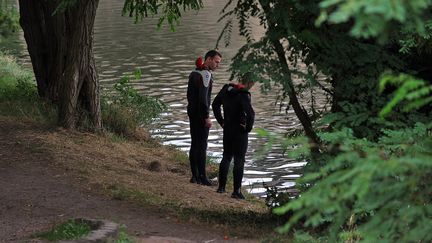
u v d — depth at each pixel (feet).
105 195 95.25
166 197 101.04
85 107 140.77
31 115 146.30
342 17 17.83
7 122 137.49
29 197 90.74
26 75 224.94
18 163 109.60
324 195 23.02
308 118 82.84
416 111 65.41
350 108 63.67
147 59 327.67
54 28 156.56
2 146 119.34
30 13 160.15
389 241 26.03
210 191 116.16
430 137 29.78
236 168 111.24
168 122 197.67
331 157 62.90
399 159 22.49
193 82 115.03
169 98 238.07
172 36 405.80
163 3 124.47
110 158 125.59
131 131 155.74
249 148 168.66
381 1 17.83
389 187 24.75
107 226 68.23
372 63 71.97
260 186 136.26
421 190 26.25
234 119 109.29
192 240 74.59
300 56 74.59
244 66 70.49
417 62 77.46
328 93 81.46
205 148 120.67
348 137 37.32
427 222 25.94
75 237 63.82
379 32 18.20
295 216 24.04
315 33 71.26
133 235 72.84
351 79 72.02
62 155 116.57
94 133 139.64
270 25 72.69
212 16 494.59
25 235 69.92
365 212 48.14
